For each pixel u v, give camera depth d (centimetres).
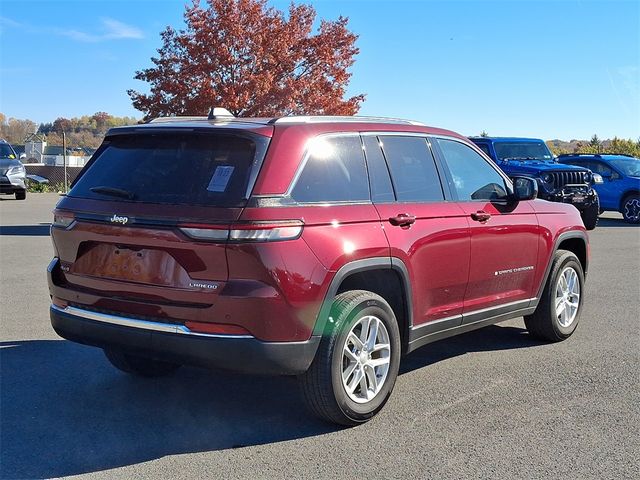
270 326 412
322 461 411
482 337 711
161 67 1941
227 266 409
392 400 517
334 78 2088
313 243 430
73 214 466
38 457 414
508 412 492
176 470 399
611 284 988
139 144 475
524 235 616
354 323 452
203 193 425
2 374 569
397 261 484
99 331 453
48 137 6162
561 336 685
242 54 1956
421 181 532
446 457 417
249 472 397
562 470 400
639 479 389
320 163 457
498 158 1702
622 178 1980
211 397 524
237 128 439
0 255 1207
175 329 421
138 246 436
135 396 524
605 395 528
